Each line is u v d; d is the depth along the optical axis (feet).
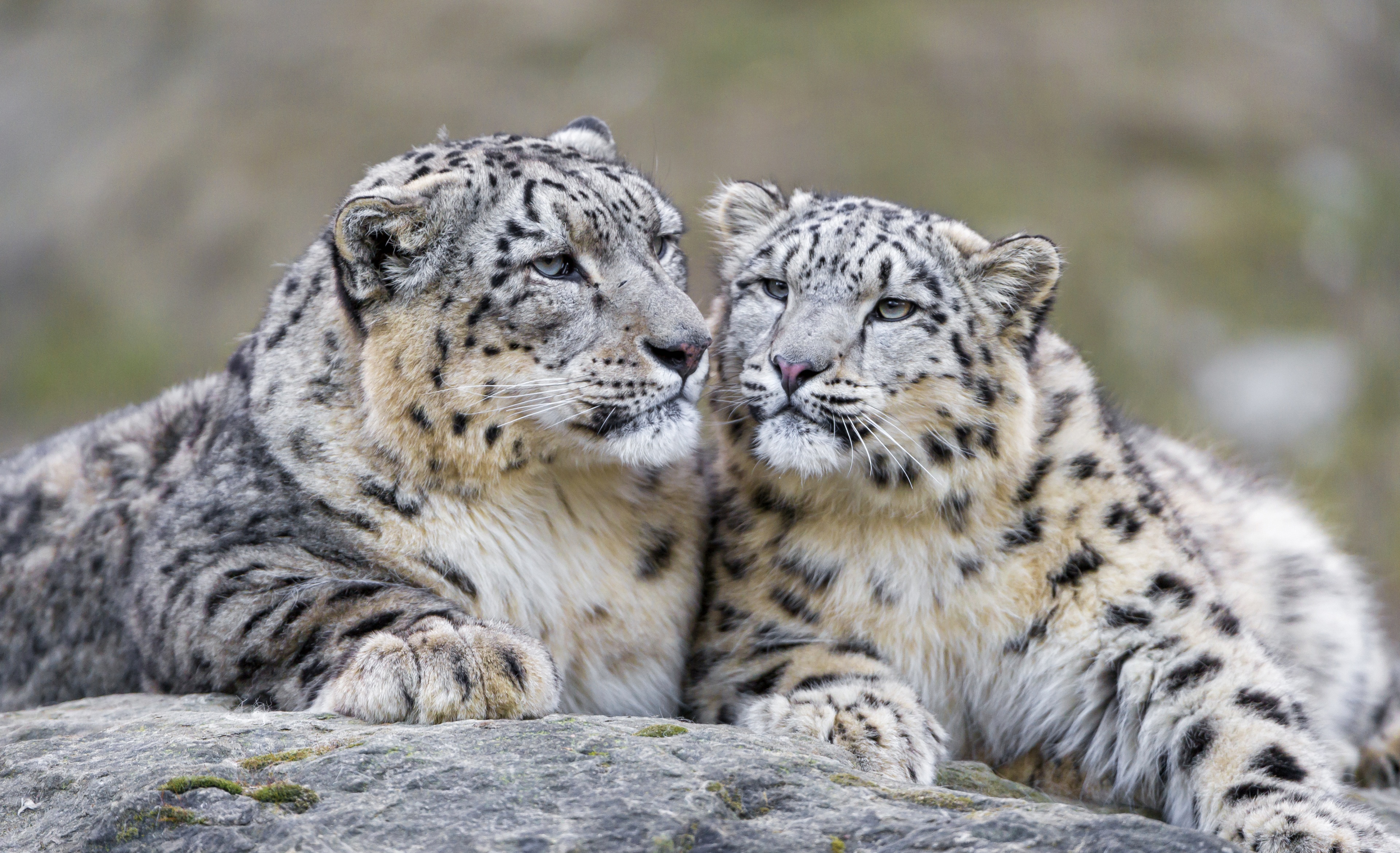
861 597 35.55
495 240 34.40
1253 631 35.45
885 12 135.95
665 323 33.99
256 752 26.66
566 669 35.55
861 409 34.42
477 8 140.46
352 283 33.91
